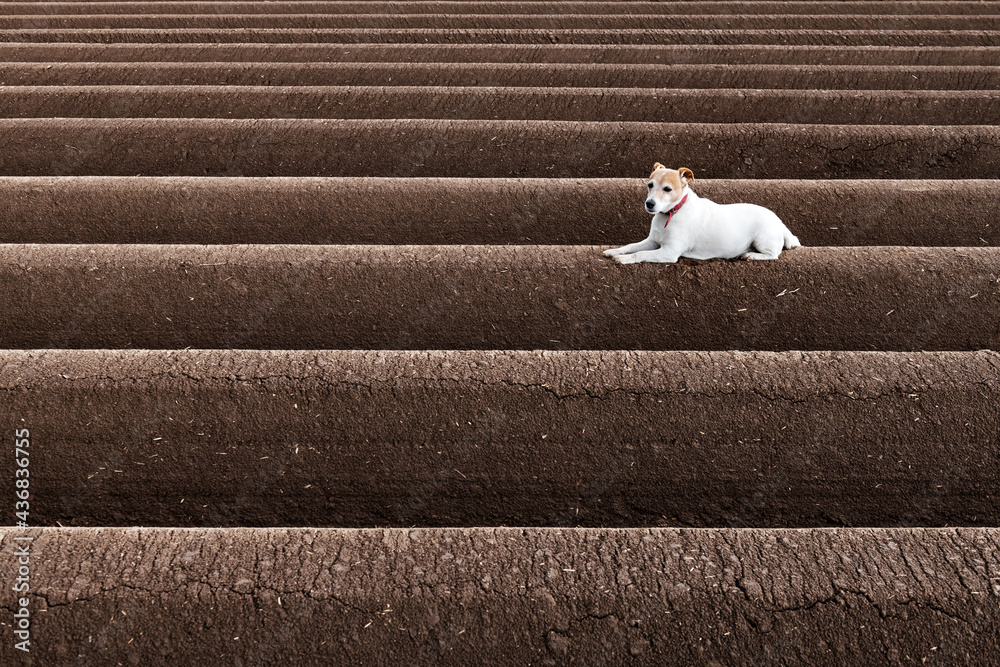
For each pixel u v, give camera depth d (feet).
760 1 46.96
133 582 11.77
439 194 22.53
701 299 18.28
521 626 11.54
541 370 15.61
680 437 15.14
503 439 15.25
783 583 11.74
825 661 11.34
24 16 42.93
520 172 25.95
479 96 30.25
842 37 40.19
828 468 15.15
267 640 11.52
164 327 18.65
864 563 11.99
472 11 46.21
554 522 15.29
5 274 18.57
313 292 18.74
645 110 29.86
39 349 17.47
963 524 15.16
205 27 43.34
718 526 15.24
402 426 15.24
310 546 12.41
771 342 18.35
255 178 23.06
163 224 22.35
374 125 26.66
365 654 11.50
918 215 22.08
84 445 15.21
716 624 11.50
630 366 15.70
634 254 18.08
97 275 18.67
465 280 18.70
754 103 29.91
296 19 43.34
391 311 18.70
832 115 29.76
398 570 12.01
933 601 11.46
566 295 18.51
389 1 47.42
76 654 11.48
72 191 22.33
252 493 15.35
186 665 11.48
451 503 15.37
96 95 30.27
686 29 42.55
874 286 18.34
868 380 15.33
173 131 26.48
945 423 15.07
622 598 11.67
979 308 18.37
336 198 22.48
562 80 33.63
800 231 22.08
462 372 15.52
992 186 22.44
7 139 26.43
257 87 30.81
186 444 15.24
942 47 38.01
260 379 15.34
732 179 24.34
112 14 45.09
